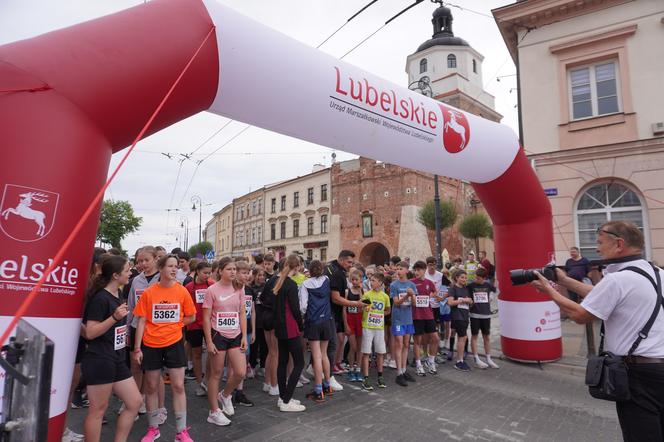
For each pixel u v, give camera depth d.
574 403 5.46
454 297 7.36
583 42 11.24
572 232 11.15
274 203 41.78
